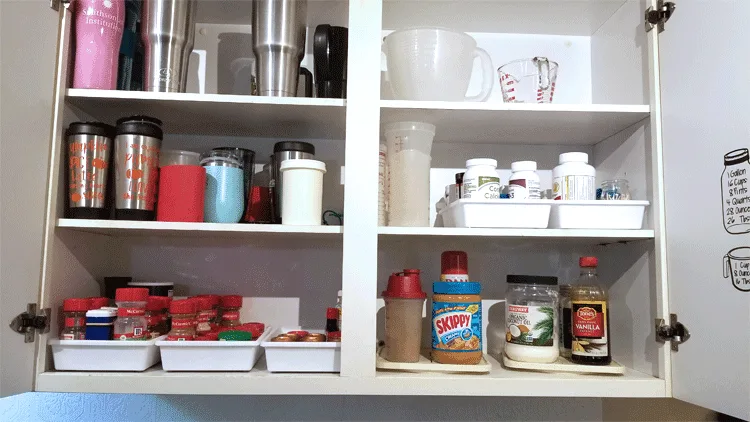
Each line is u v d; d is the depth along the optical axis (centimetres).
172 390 87
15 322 82
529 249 120
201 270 115
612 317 111
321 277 116
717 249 79
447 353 94
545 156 123
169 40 98
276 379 88
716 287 79
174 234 107
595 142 121
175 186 94
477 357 94
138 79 108
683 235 88
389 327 97
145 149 95
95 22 95
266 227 92
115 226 90
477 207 94
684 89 88
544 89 109
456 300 95
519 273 119
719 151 79
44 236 88
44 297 88
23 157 83
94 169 94
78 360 89
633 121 103
